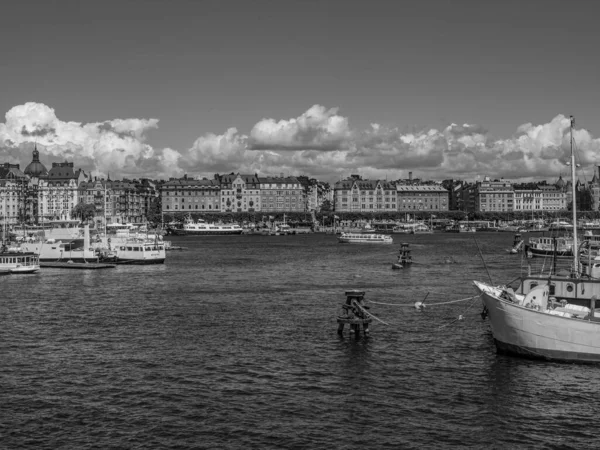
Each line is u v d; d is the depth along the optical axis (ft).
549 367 162.09
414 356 174.40
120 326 214.07
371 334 200.75
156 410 133.49
